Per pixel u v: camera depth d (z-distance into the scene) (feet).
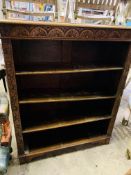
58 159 5.45
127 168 5.24
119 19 4.33
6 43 3.32
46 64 4.65
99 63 5.00
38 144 5.50
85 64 4.87
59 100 4.69
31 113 5.65
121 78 4.78
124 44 4.49
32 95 4.76
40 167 5.14
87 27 3.63
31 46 4.45
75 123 5.27
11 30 3.20
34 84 5.12
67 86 5.50
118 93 5.05
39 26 3.32
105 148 5.98
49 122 5.25
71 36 3.65
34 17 3.67
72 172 5.04
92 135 6.04
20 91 4.86
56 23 3.41
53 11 3.75
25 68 4.25
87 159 5.50
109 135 5.98
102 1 3.89
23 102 4.36
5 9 3.43
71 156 5.57
